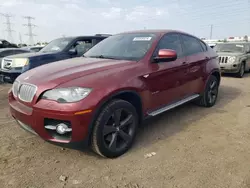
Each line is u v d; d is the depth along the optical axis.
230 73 10.88
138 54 3.65
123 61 3.45
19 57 6.66
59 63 3.59
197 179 2.62
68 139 2.75
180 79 4.16
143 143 3.50
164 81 3.75
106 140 2.98
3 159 3.02
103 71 3.04
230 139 3.64
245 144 3.47
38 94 2.75
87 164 2.93
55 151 3.25
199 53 4.88
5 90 7.19
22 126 3.09
